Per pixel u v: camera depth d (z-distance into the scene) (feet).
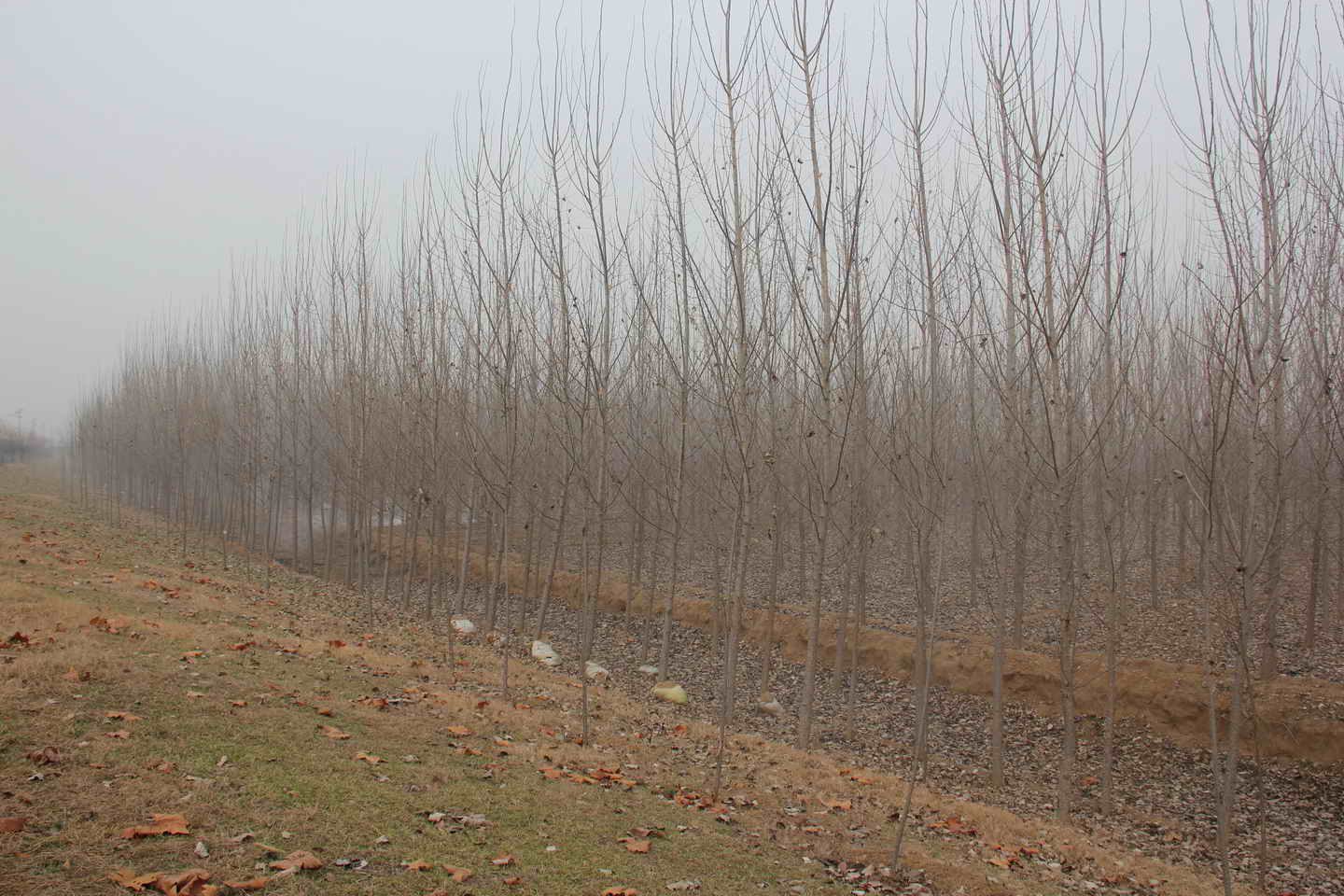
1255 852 33.81
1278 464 25.80
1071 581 34.27
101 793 18.97
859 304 33.83
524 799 24.03
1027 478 39.65
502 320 47.21
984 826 30.53
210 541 99.30
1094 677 51.11
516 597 86.07
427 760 25.96
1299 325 28.02
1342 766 40.52
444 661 47.80
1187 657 52.01
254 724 25.80
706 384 51.44
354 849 18.66
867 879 22.77
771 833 25.30
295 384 79.87
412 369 58.49
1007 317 34.55
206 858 17.01
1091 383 41.06
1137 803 39.52
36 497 120.16
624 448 53.78
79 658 27.99
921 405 40.32
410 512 78.64
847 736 47.24
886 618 67.41
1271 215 26.37
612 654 65.92
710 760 34.17
